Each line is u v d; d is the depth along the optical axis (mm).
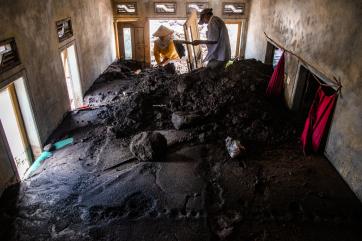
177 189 5914
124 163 6754
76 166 6676
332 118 6414
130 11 13414
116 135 7750
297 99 8219
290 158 6828
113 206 5520
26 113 6707
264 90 9156
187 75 9438
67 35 8922
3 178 5723
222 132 7621
